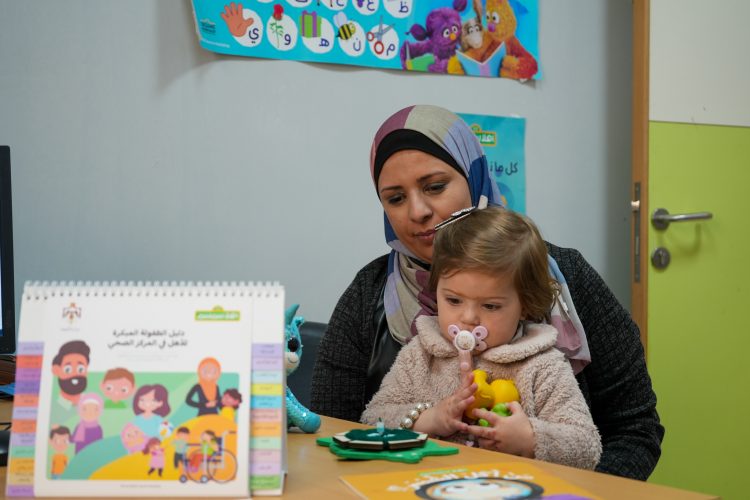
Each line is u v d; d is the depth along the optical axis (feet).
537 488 2.24
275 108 6.52
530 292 3.64
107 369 2.36
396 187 4.27
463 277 3.54
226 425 2.32
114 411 2.33
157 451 2.31
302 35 6.57
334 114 6.73
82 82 5.95
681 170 7.55
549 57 7.61
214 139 6.33
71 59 5.91
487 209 3.83
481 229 3.62
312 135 6.65
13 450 2.31
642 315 7.32
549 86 7.62
